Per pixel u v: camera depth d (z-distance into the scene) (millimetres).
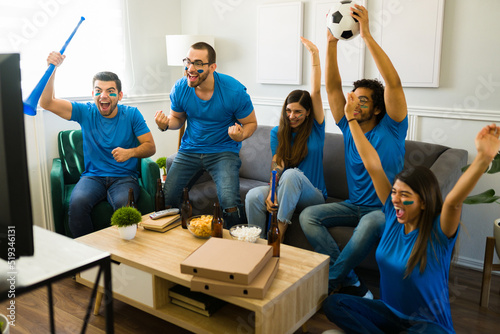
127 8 3451
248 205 2500
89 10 3217
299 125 2541
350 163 2355
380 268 1762
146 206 2750
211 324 1746
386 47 2900
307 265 1841
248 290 1565
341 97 2398
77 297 2279
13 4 2811
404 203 1599
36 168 2943
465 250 2764
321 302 1924
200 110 2689
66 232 2656
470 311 2170
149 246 2016
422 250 1593
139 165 3010
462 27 2645
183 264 1651
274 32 3352
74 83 3221
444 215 1535
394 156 2238
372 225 2084
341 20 2213
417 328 1572
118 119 2812
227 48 3674
